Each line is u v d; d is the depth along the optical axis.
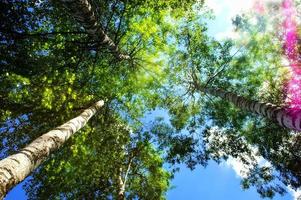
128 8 10.17
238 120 11.81
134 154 14.29
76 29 9.55
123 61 12.70
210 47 12.48
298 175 10.47
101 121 12.80
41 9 8.00
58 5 8.27
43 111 8.94
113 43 9.55
